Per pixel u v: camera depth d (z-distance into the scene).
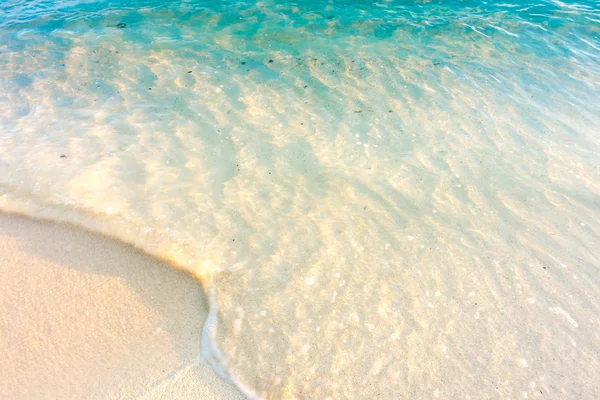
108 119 6.35
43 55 8.09
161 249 4.61
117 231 4.79
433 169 5.50
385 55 8.02
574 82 7.15
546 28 8.79
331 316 3.96
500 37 8.51
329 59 7.93
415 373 3.54
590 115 6.39
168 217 4.89
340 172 5.46
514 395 3.41
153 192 5.18
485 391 3.43
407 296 4.12
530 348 3.70
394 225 4.82
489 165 5.55
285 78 7.37
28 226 4.88
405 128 6.18
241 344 3.76
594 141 5.89
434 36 8.62
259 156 5.69
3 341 3.81
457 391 3.43
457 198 5.12
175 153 5.71
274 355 3.67
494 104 6.64
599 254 4.48
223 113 6.48
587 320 3.91
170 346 3.77
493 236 4.68
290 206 5.03
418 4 9.95
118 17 9.47
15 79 7.36
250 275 4.32
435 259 4.45
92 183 5.27
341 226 4.81
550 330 3.83
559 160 5.60
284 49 8.26
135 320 3.98
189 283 4.30
